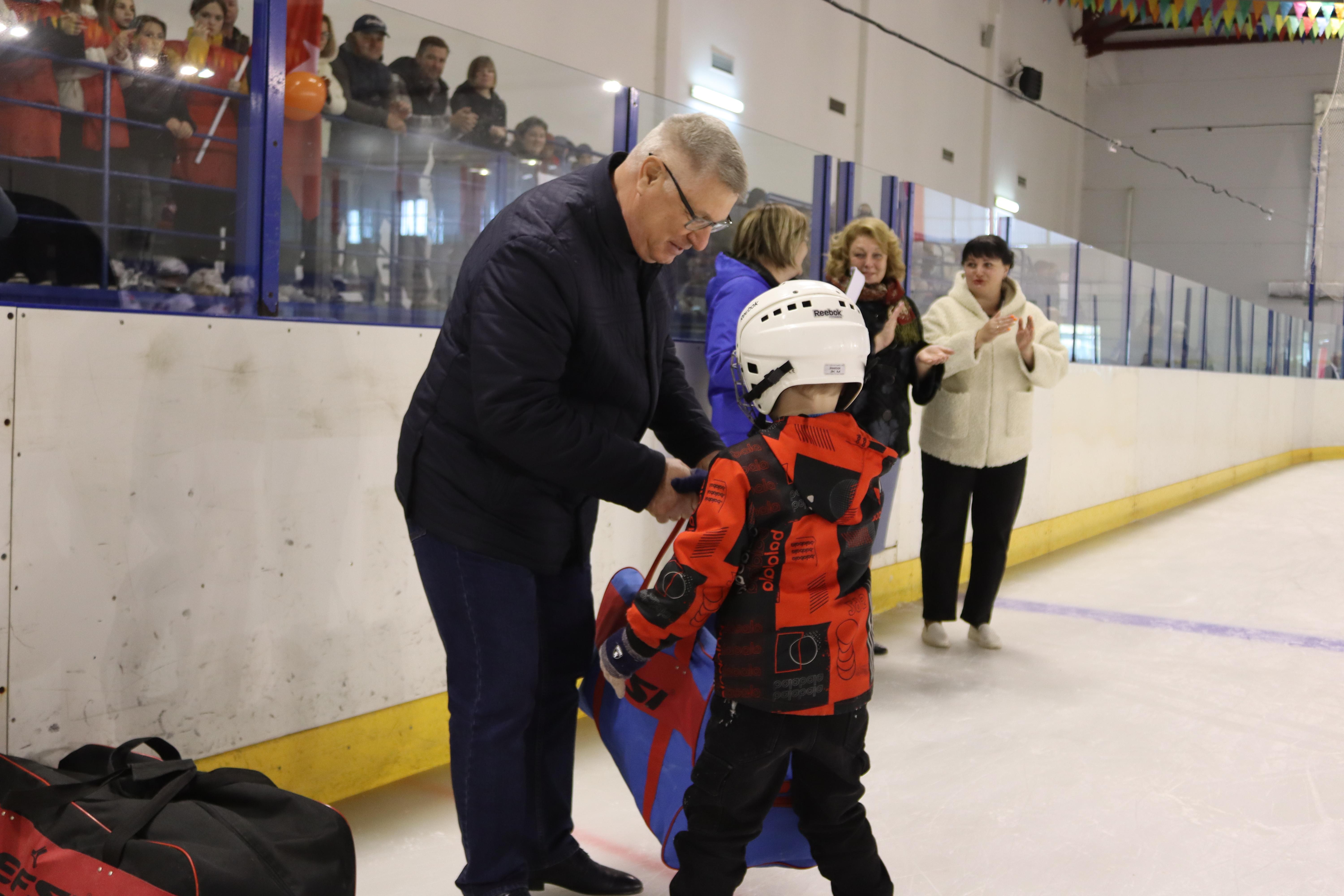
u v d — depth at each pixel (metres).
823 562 1.56
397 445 2.47
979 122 12.66
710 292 2.96
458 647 1.70
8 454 1.76
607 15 7.41
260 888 1.33
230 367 2.10
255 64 2.22
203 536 2.07
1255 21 8.45
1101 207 16.06
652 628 1.57
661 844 1.82
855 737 1.63
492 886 1.68
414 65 2.55
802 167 3.83
